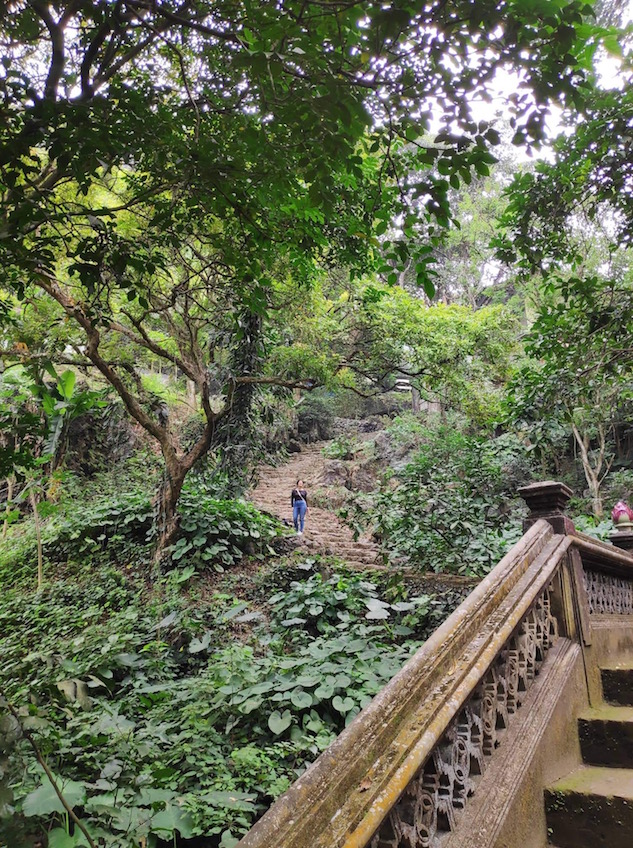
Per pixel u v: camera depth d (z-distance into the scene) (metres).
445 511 6.86
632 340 5.55
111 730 3.74
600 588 4.49
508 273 23.58
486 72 2.03
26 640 6.61
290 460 21.80
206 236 3.57
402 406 26.20
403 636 6.14
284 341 10.37
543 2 1.85
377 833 1.53
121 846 2.68
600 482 15.80
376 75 2.05
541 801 2.46
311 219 4.66
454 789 2.01
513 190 5.77
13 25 2.62
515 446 7.29
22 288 3.08
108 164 2.52
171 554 8.28
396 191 2.95
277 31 1.92
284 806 1.29
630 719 2.98
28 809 2.57
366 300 10.84
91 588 7.90
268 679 4.71
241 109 3.09
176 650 6.21
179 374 17.81
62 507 9.70
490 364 12.88
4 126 2.23
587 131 5.02
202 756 3.80
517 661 2.72
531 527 3.62
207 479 9.98
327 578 7.66
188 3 2.37
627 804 2.34
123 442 13.45
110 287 3.96
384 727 1.68
